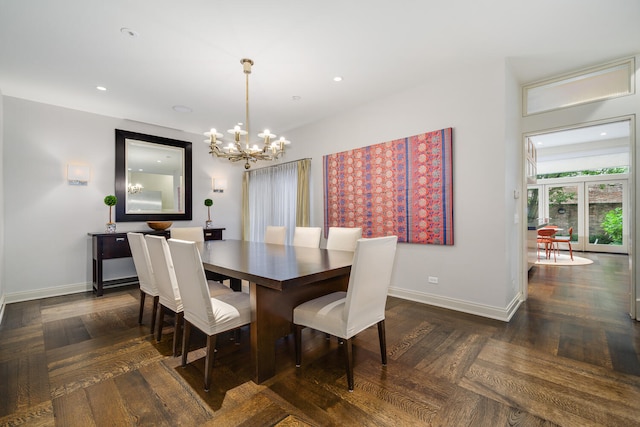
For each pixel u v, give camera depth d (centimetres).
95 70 287
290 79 312
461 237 306
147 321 287
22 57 262
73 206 393
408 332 254
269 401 164
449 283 315
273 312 191
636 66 266
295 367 200
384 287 197
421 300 337
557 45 255
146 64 277
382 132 368
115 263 431
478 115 292
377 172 371
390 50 261
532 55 271
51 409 157
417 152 334
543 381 179
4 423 146
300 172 467
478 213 294
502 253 280
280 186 516
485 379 182
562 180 769
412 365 200
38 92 339
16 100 353
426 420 147
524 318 284
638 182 268
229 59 270
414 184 337
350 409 156
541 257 650
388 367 198
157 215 469
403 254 353
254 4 199
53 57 263
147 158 460
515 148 313
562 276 463
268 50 256
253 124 464
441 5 204
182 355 202
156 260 227
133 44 244
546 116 311
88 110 399
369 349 225
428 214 326
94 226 409
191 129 492
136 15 208
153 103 374
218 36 235
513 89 303
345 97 363
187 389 175
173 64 277
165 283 225
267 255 251
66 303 344
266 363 185
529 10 209
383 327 201
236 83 319
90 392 172
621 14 213
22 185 357
